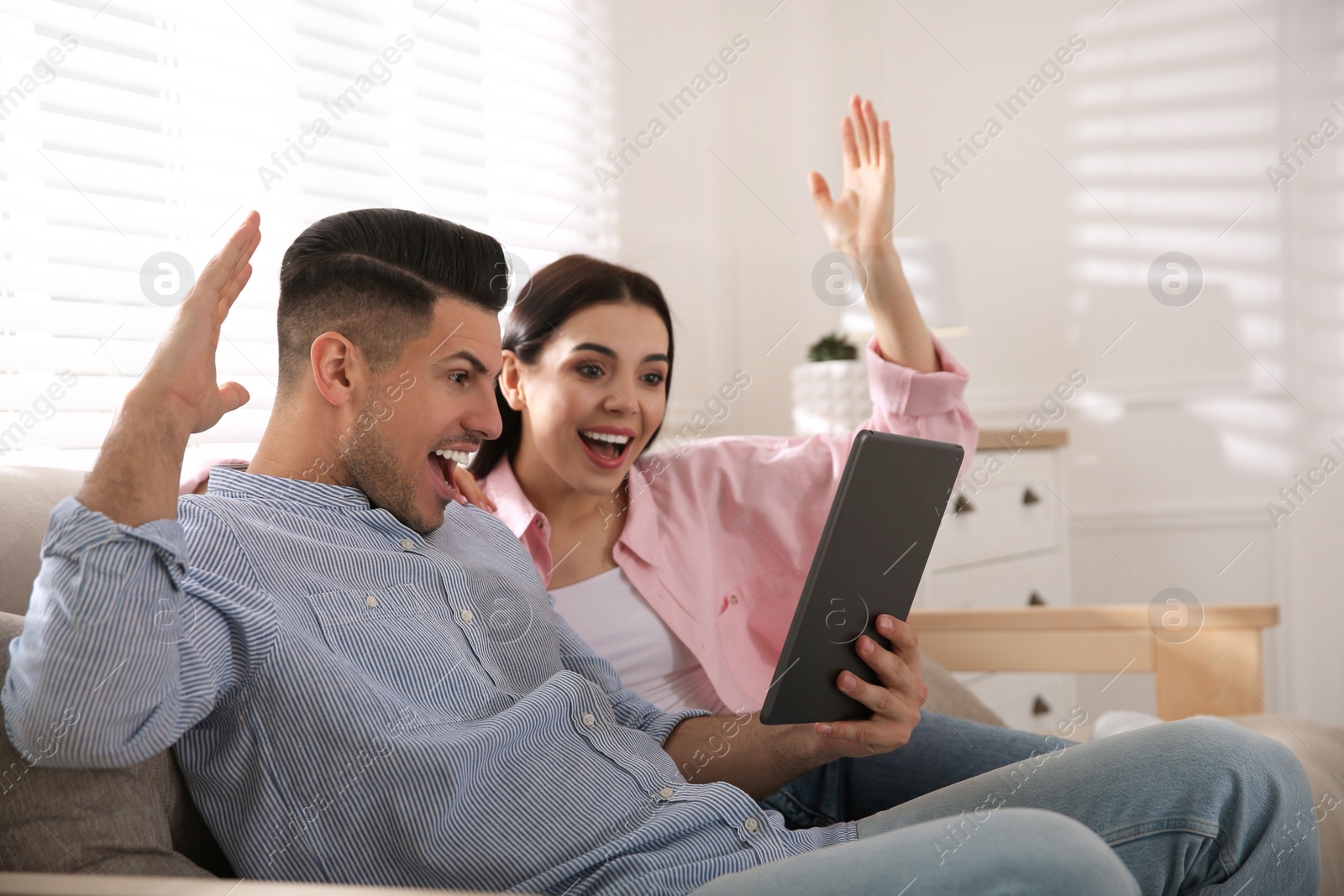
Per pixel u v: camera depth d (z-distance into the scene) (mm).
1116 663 1232
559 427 1108
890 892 570
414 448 819
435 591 794
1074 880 536
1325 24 2447
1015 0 2666
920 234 2736
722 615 1170
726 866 682
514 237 1927
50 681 556
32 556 784
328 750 667
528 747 733
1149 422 2590
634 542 1122
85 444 1249
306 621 707
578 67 2105
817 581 762
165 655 596
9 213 1205
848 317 2375
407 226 832
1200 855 659
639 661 1100
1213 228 2541
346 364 808
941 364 1282
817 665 785
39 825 577
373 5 1679
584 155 2117
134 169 1337
